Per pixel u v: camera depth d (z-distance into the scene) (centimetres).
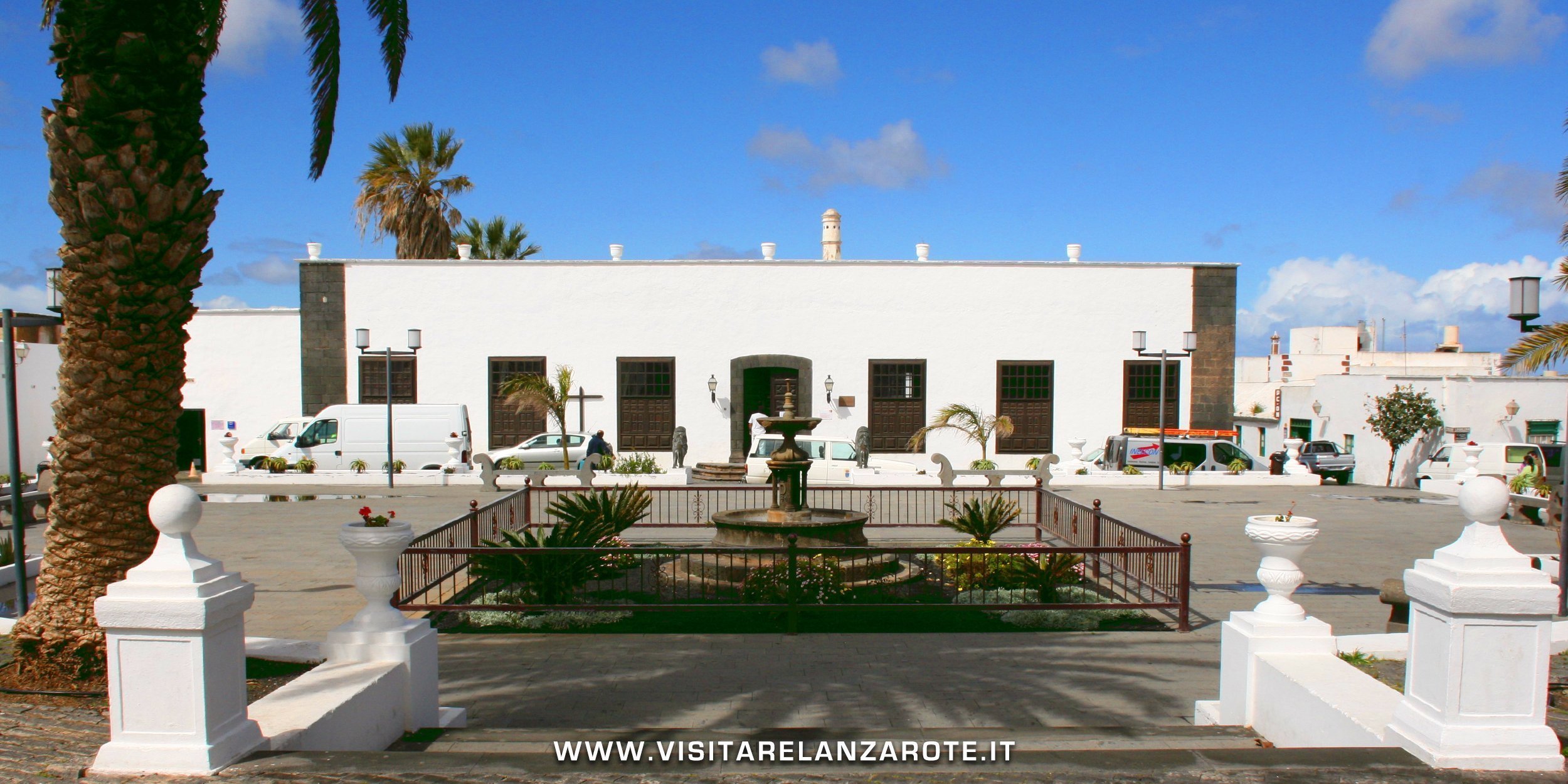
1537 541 1386
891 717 541
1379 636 659
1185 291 2567
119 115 517
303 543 1248
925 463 2550
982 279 2566
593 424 2544
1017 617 825
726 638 753
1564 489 752
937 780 351
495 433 2541
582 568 869
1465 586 342
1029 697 585
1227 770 350
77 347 537
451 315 2525
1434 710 359
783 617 834
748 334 2556
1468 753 346
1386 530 1451
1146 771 352
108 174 514
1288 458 2298
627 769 370
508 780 344
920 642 738
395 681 464
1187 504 1808
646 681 623
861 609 786
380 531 476
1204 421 2569
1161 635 766
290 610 838
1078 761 369
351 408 2219
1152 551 789
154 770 335
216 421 2569
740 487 1262
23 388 1977
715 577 948
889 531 1414
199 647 335
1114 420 2575
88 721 457
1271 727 469
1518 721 350
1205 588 971
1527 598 343
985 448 2419
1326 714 414
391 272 2511
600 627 794
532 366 2538
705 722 532
